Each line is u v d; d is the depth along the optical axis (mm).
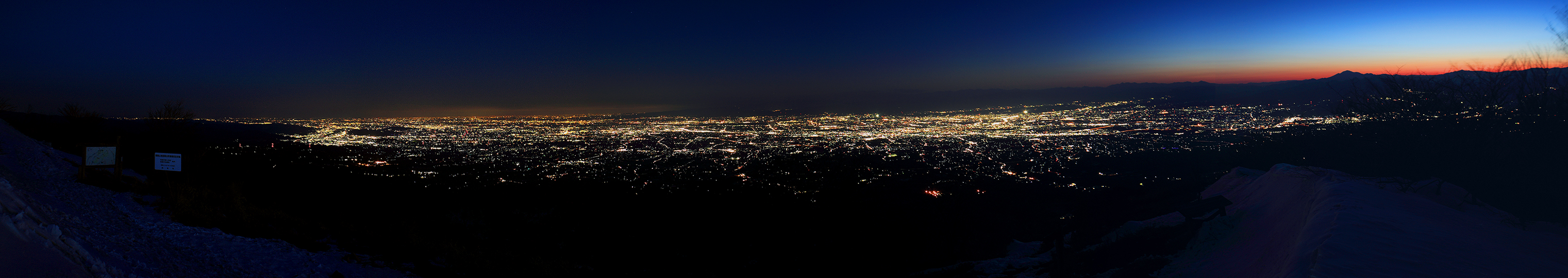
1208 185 11594
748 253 9781
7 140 9289
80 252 3990
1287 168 8094
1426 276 3662
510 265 7688
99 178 7562
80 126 13070
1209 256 6016
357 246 6934
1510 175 6113
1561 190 5645
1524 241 4648
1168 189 7832
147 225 5766
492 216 12125
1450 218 5285
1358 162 7844
